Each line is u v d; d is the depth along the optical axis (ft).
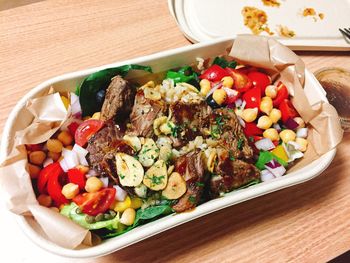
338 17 0.87
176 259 0.55
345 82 0.75
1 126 0.65
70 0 0.81
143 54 0.76
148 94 0.62
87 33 0.77
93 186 0.55
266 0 0.87
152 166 0.56
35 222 0.49
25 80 0.70
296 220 0.60
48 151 0.59
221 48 0.68
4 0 0.97
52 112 0.57
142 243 0.56
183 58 0.66
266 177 0.61
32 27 0.76
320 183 0.64
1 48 0.73
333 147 0.58
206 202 0.54
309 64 0.80
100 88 0.63
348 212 0.62
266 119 0.66
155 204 0.56
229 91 0.66
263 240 0.58
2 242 0.55
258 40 0.66
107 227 0.54
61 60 0.73
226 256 0.56
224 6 0.85
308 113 0.64
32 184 0.57
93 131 0.59
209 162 0.57
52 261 0.54
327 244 0.58
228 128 0.61
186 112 0.60
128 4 0.82
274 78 0.70
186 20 0.83
